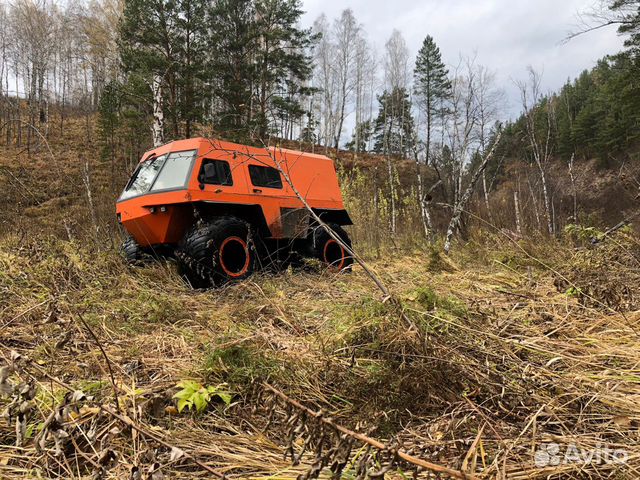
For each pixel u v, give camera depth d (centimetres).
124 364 256
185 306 393
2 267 455
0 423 184
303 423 127
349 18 4312
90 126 3425
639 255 411
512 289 448
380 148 4431
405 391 204
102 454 132
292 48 2619
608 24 1169
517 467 152
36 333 305
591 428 181
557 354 256
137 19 1834
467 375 214
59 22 3638
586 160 3634
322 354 248
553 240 722
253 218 607
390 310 261
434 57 3275
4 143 2512
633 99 2216
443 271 609
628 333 282
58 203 1162
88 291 421
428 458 150
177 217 544
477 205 1410
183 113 1806
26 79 3725
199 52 1981
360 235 1211
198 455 168
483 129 1630
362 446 161
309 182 691
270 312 362
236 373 222
